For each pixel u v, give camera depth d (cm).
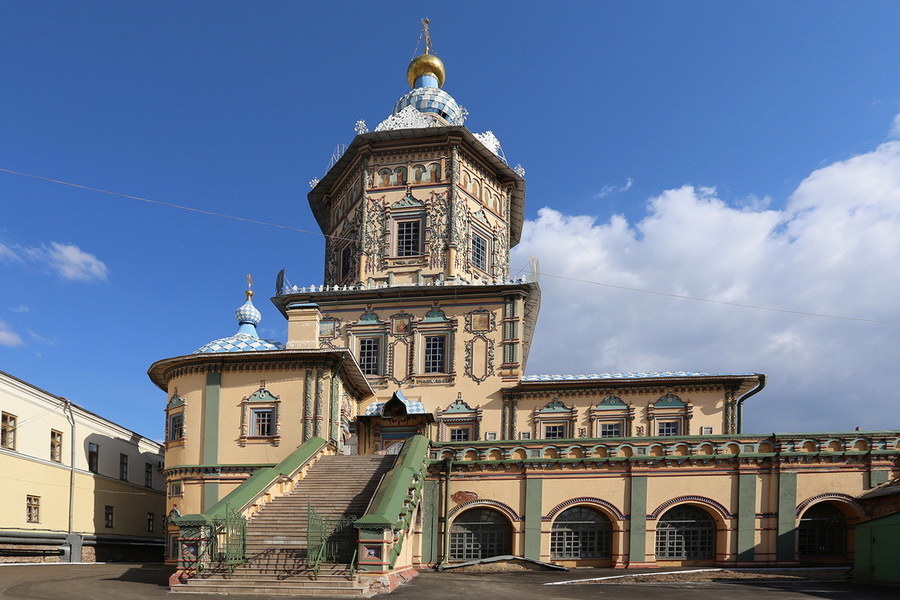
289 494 2302
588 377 3428
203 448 2828
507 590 1820
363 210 3656
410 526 2180
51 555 3112
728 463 2478
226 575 1808
